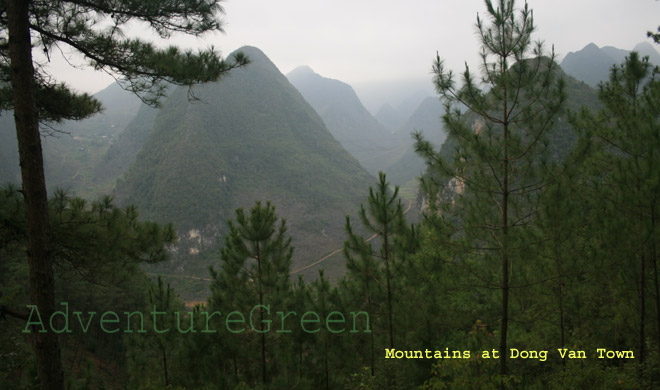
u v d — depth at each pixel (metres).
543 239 7.63
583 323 9.62
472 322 8.91
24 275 19.36
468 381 7.50
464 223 7.95
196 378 9.30
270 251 8.85
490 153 7.45
